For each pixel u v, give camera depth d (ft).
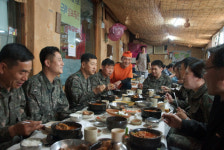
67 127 4.81
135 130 4.90
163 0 14.56
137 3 16.11
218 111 4.28
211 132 4.33
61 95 8.04
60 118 7.10
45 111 6.93
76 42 15.37
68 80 9.43
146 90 12.87
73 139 4.23
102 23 20.11
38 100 6.71
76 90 9.10
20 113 6.08
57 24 11.07
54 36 10.88
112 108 7.56
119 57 30.19
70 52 14.37
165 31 29.96
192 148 6.11
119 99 10.02
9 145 5.37
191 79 6.70
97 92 8.64
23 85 6.72
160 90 12.07
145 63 27.22
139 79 22.13
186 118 6.63
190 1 14.35
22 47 5.06
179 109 6.89
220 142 3.86
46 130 5.11
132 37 42.04
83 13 16.66
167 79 13.12
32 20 8.91
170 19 20.74
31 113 6.52
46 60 7.11
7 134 4.41
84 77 9.86
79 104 8.57
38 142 4.29
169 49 49.62
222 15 17.28
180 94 10.94
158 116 6.44
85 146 3.89
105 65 11.41
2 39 8.06
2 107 5.33
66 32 13.56
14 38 8.72
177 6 15.75
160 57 49.19
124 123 5.25
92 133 4.45
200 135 5.49
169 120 5.85
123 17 22.16
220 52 3.89
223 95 4.08
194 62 6.78
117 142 4.00
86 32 17.60
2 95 5.30
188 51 48.93
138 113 7.35
